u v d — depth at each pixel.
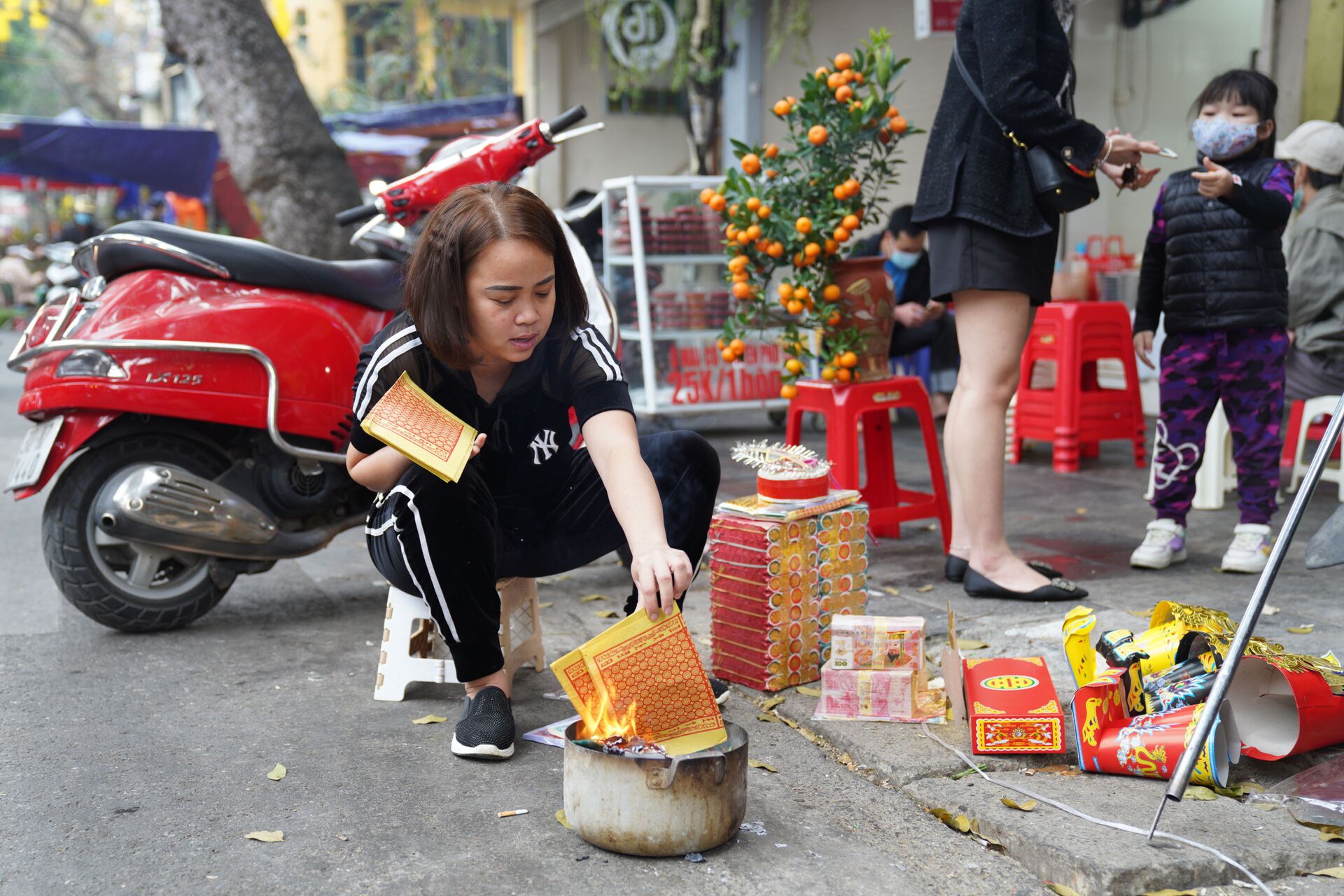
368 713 2.55
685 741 1.96
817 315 3.71
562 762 2.27
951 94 3.22
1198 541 3.98
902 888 1.77
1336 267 4.23
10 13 15.62
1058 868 1.80
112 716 2.54
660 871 1.82
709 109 10.86
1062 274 5.51
